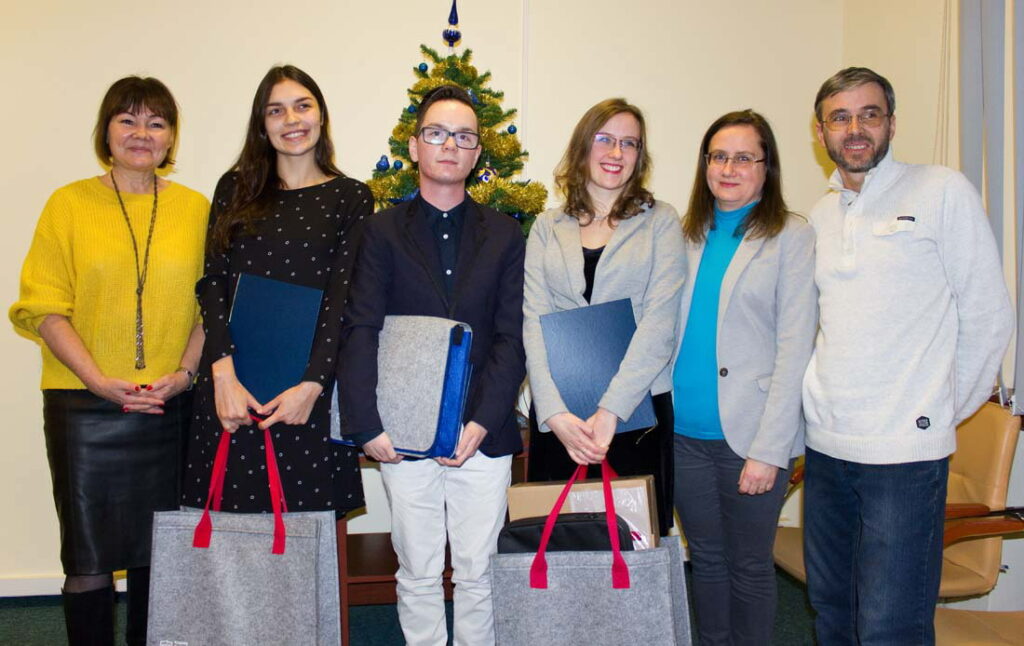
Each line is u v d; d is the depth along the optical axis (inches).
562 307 69.7
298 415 64.2
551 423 64.9
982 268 61.0
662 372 69.5
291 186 71.6
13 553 107.4
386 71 113.2
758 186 71.1
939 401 61.3
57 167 105.7
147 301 72.3
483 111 85.9
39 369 106.5
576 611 59.2
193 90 108.4
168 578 63.3
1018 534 88.7
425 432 62.5
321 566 64.0
